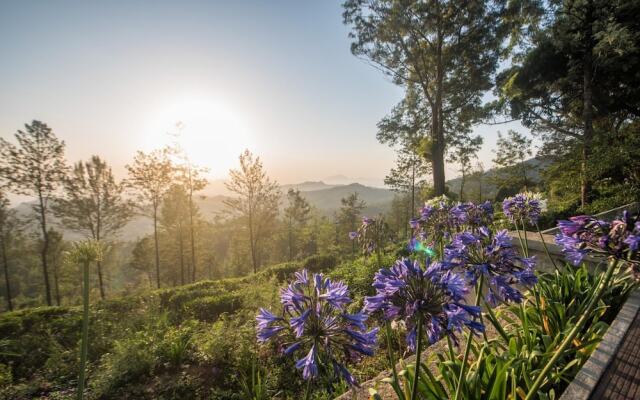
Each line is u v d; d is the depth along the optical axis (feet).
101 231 79.41
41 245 82.48
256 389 16.31
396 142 81.71
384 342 17.38
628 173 32.86
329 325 5.57
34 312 31.76
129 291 117.91
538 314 9.60
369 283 26.61
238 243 151.53
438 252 12.05
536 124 60.49
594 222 5.23
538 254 14.07
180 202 93.86
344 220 171.01
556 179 45.50
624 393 5.31
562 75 50.85
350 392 7.89
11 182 68.08
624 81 47.57
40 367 22.76
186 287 42.52
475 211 11.33
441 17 62.28
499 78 66.54
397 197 165.78
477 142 76.89
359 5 66.85
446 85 72.74
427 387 6.72
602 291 5.02
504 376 6.25
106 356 21.08
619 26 37.65
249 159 76.95
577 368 7.14
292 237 179.73
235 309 31.30
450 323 4.65
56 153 71.92
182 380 18.24
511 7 57.77
